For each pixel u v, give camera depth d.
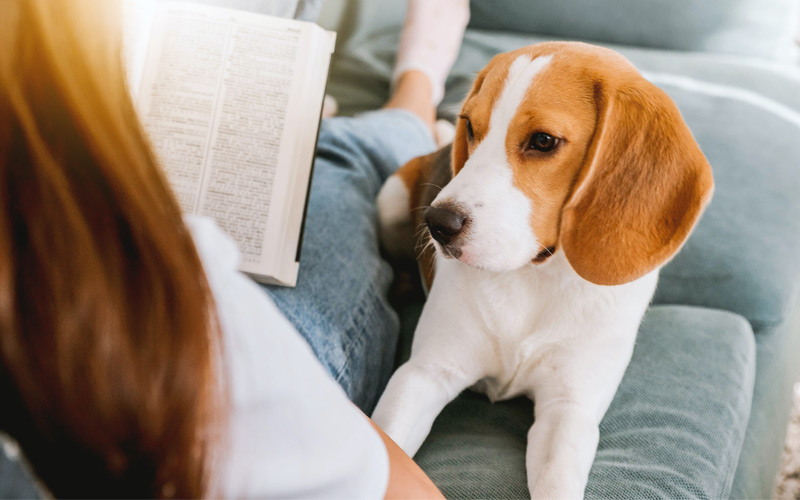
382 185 1.65
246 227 1.05
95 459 0.38
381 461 0.58
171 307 0.38
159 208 0.41
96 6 0.43
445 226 0.97
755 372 1.32
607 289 1.10
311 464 0.48
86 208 0.38
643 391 1.17
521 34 2.36
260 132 1.06
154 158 0.43
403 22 2.32
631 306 1.12
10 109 0.37
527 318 1.13
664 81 1.97
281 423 0.47
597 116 0.99
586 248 1.01
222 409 0.41
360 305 1.20
